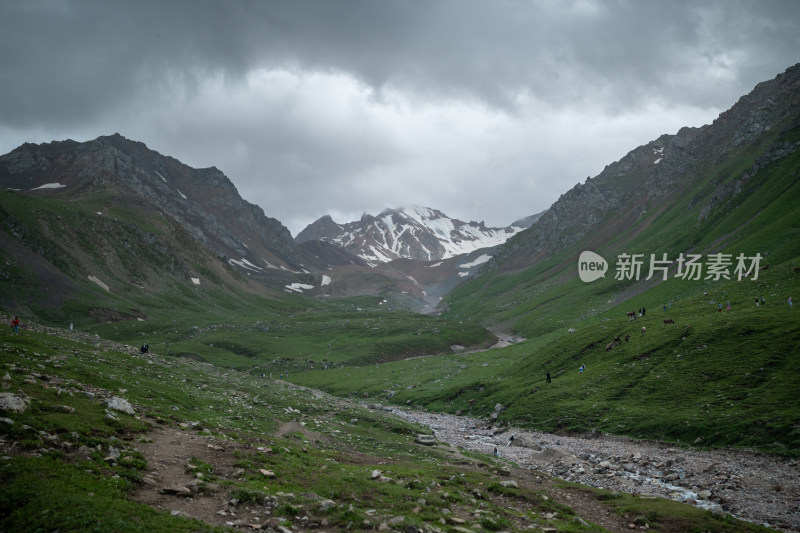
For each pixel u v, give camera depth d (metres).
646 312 129.75
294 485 28.25
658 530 30.25
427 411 112.31
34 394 32.94
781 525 34.03
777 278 116.69
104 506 19.67
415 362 183.62
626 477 48.50
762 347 76.12
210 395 63.34
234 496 24.17
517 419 86.94
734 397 65.75
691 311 111.75
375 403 122.06
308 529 21.98
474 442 72.31
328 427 64.12
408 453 56.41
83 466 23.61
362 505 26.48
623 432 68.19
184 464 28.38
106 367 56.47
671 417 66.50
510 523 27.25
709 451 55.97
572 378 98.44
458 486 36.12
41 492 19.72
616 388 84.88
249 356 187.00
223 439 36.59
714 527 30.67
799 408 56.66
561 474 50.62
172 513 20.92
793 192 184.25
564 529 27.55
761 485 43.16
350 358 192.50
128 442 29.45
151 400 46.34
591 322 191.88
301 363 178.88
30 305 192.75
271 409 66.94
